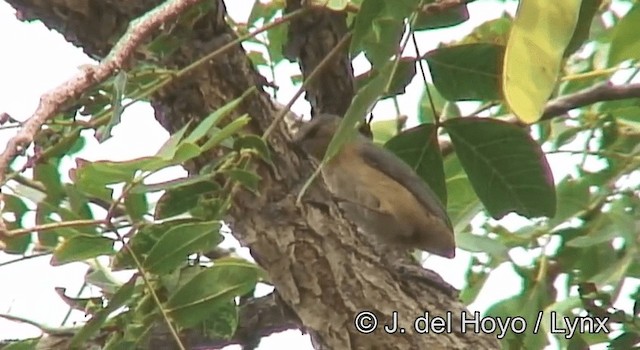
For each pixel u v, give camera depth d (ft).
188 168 16.99
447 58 17.94
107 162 13.51
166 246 15.16
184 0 13.38
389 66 14.03
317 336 18.08
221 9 17.76
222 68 17.52
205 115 17.40
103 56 17.70
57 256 15.03
